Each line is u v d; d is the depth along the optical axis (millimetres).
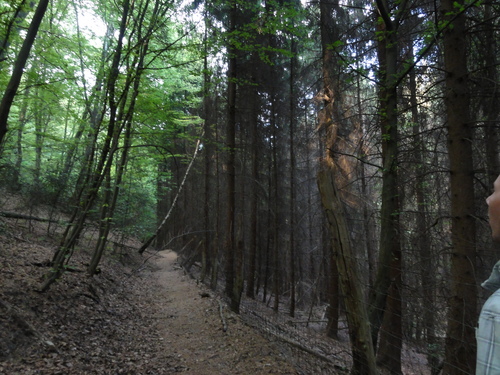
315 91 10930
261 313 10320
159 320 7504
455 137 3520
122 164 9594
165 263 18906
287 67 12570
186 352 5633
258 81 11805
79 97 8320
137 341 5969
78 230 6074
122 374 4527
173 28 8953
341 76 8438
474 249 3301
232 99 10531
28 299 5348
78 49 8305
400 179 5348
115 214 13391
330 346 7980
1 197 10211
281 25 5496
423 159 5078
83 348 4938
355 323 2789
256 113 12727
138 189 16578
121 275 11117
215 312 7805
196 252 16438
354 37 7289
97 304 6895
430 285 4301
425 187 5383
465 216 3389
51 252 8992
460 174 3453
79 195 6484
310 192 14125
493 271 1004
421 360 6156
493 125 3465
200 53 6230
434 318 4250
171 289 11328
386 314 6164
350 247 2865
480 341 856
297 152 13562
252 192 14008
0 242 7547
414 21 5773
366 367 2709
